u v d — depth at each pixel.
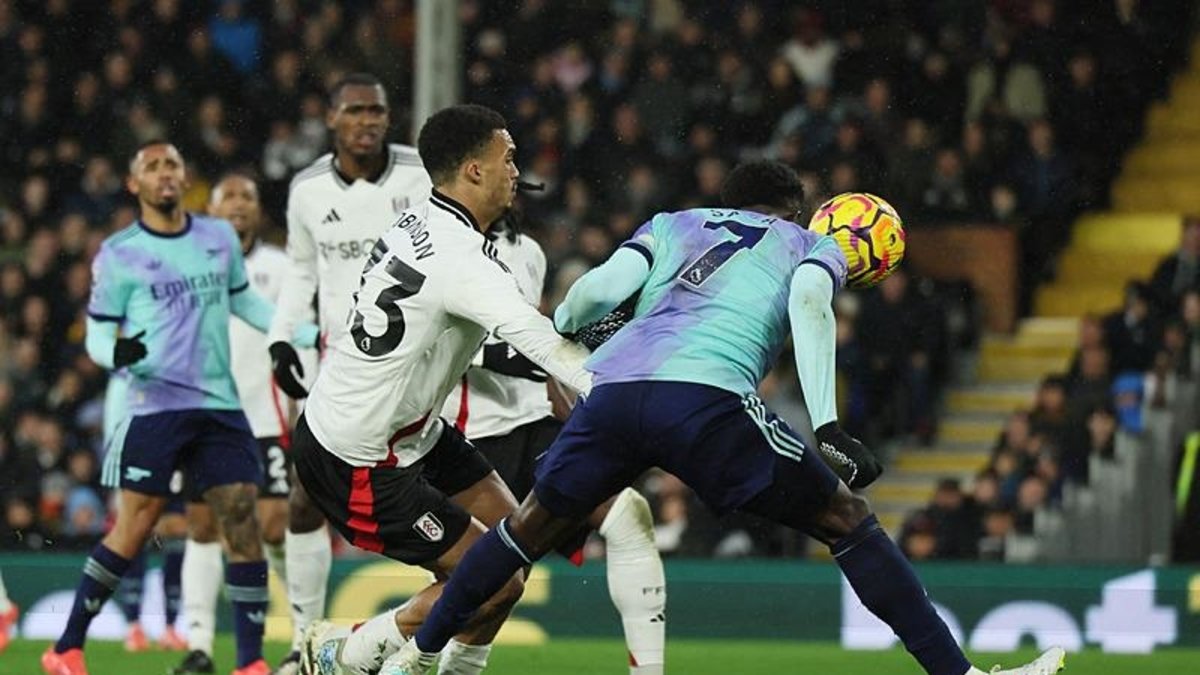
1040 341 37.97
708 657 25.84
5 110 41.28
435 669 19.78
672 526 32.66
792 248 15.15
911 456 36.28
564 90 39.72
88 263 38.72
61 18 41.72
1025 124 38.84
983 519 32.94
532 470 19.22
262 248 26.55
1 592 25.06
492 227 18.83
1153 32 41.06
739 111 38.91
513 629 28.33
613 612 28.30
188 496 23.41
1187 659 26.41
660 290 14.99
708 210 15.45
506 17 40.88
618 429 14.76
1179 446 34.50
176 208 21.80
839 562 15.12
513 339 15.04
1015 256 38.22
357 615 28.00
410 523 15.81
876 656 26.19
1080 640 28.56
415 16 41.78
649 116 38.91
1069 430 33.78
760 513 14.91
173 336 21.53
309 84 41.19
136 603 26.83
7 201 41.09
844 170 37.75
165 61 41.44
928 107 39.84
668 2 40.81
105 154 41.06
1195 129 40.75
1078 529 33.19
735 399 14.66
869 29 40.19
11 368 36.78
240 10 41.62
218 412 21.70
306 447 15.96
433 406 15.77
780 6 40.50
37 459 35.28
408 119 41.22
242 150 40.81
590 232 36.97
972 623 28.72
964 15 40.06
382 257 15.53
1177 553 33.31
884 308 35.97
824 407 14.46
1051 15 40.28
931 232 38.38
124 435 21.53
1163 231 39.81
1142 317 35.38
